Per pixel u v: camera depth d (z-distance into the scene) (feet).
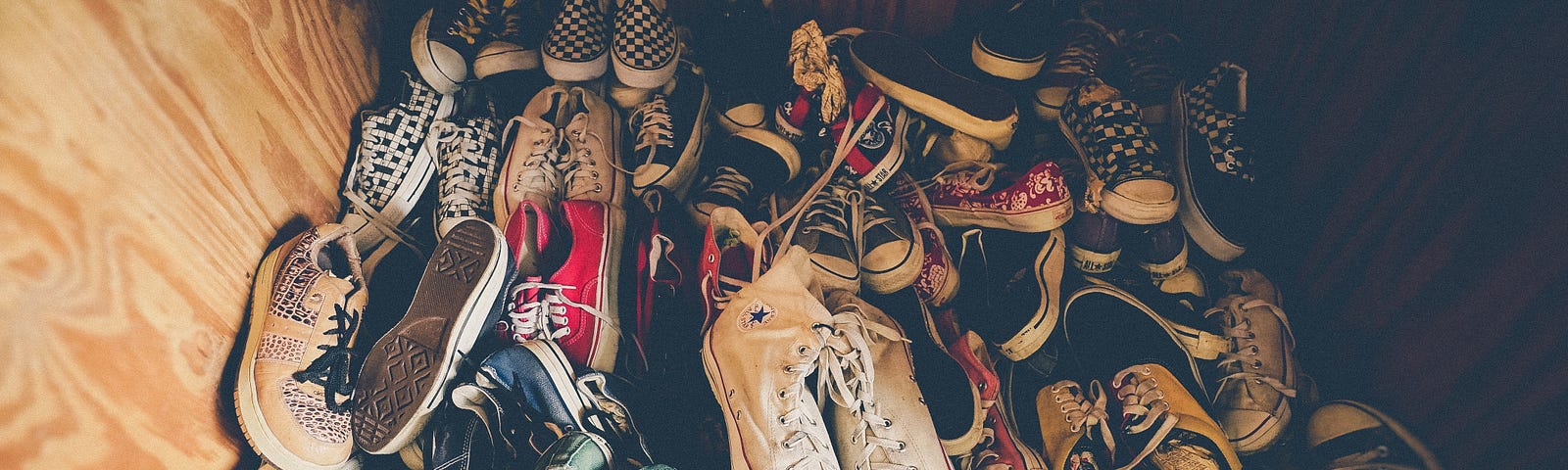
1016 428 3.89
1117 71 4.83
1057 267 4.15
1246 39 4.42
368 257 4.39
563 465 3.28
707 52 5.06
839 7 5.07
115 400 2.79
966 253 4.39
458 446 3.61
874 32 4.58
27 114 2.49
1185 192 4.21
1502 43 3.05
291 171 3.97
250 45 3.61
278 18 3.82
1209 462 3.51
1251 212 4.19
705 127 4.71
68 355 2.60
